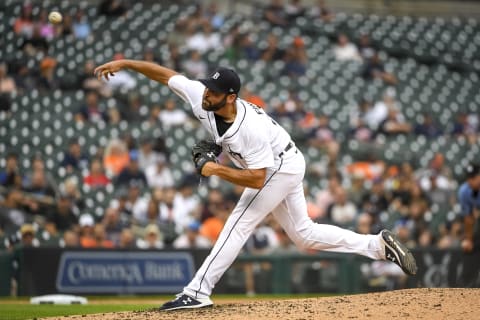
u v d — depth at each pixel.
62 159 46.62
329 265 40.31
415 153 58.97
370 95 65.81
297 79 64.75
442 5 84.00
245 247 41.38
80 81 54.66
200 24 66.19
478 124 66.56
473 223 31.64
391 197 49.72
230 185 49.66
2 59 54.50
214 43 65.25
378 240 20.38
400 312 17.86
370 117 61.34
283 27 71.81
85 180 44.78
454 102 69.19
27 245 36.62
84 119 51.03
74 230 39.16
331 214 46.34
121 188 44.97
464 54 76.50
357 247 20.39
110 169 46.62
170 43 62.81
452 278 41.03
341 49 69.81
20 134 49.16
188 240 40.59
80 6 63.91
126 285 37.38
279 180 19.38
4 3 59.88
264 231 42.12
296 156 19.61
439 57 74.00
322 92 64.38
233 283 38.53
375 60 68.50
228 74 18.38
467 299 19.00
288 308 18.86
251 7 76.69
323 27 73.44
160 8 67.62
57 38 58.66
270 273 39.34
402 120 64.12
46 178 41.44
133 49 61.47
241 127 18.58
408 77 69.88
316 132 57.44
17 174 41.94
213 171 18.75
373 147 58.06
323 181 52.47
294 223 20.28
